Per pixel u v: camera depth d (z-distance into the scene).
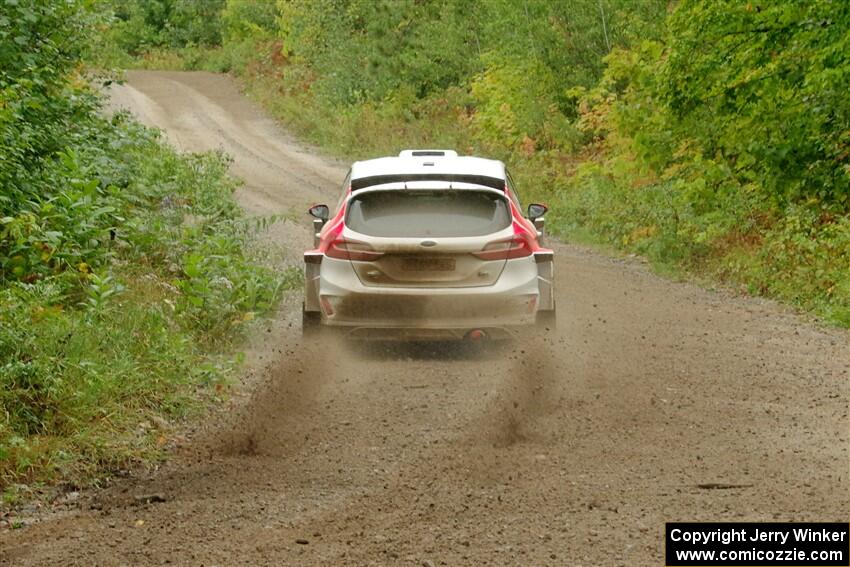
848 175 32.78
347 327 20.16
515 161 56.62
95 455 13.79
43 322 17.38
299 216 45.72
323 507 12.02
